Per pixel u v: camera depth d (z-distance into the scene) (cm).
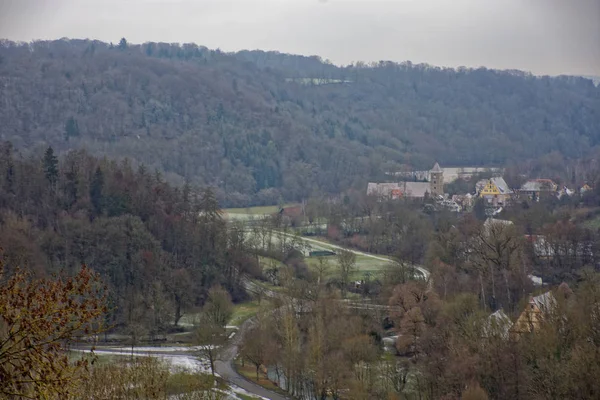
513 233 19288
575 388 9150
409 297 15625
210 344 13938
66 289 4056
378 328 15312
